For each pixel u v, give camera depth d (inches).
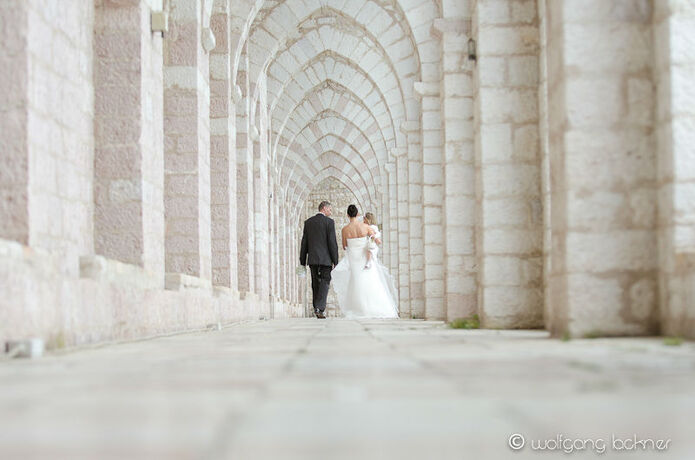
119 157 283.1
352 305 577.0
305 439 59.8
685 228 191.0
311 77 866.8
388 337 227.8
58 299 181.9
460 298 383.2
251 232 611.8
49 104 224.2
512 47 307.9
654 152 201.3
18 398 90.7
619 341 182.5
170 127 373.7
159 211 314.2
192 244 372.5
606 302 198.5
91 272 215.3
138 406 81.4
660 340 182.2
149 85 298.2
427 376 107.2
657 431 62.2
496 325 299.9
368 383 99.5
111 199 281.9
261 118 698.8
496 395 85.5
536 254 301.9
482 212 303.9
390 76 779.4
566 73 202.5
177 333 296.2
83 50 272.4
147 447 56.8
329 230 577.9
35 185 208.8
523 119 305.9
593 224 200.1
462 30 390.6
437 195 527.5
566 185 201.2
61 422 70.7
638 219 200.1
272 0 642.2
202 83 389.1
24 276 164.9
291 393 90.4
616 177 200.8
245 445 57.4
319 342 204.7
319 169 1272.1
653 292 198.8
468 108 388.8
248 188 597.6
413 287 644.7
